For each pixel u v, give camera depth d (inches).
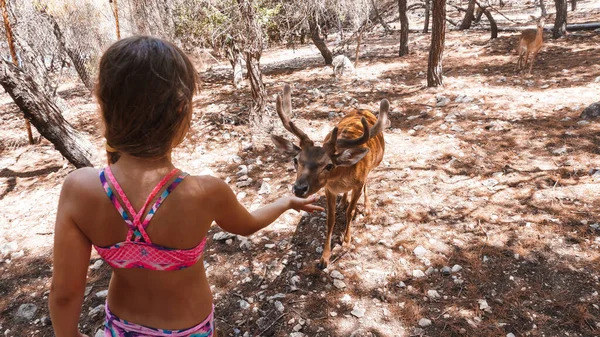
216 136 271.3
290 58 633.0
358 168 141.5
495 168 193.3
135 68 39.0
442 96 307.0
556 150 198.8
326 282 138.0
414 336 115.2
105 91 40.2
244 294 136.3
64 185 44.4
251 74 250.2
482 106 273.0
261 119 256.5
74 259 43.6
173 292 48.8
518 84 314.3
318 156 126.4
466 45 498.9
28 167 251.1
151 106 40.1
